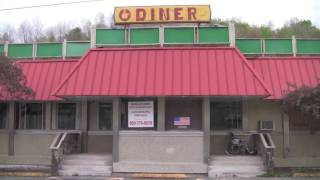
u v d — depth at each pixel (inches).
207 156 857.5
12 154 996.6
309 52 999.0
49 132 992.9
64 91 862.5
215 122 954.1
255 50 1002.1
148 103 895.7
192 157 861.8
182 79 860.6
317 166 931.3
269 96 864.3
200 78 860.0
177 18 951.0
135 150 870.4
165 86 853.8
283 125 951.0
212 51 904.3
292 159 937.5
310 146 951.0
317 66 965.8
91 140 975.6
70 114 1000.9
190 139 865.5
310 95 825.5
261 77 914.7
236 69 871.1
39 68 997.8
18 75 876.0
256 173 826.2
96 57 911.7
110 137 971.9
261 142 872.9
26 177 818.2
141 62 894.4
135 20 954.1
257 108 958.4
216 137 941.8
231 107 957.2
